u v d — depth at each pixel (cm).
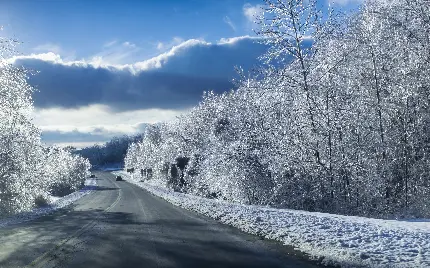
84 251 988
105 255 925
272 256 879
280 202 2139
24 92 2416
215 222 1568
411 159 2055
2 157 2286
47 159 3547
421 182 1980
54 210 2561
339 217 1419
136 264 819
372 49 2053
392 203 1964
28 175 2556
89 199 3675
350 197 1991
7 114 2391
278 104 2272
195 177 3781
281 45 2194
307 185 2094
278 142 2169
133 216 1897
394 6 2212
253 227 1310
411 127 2045
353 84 2139
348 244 913
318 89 2123
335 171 2020
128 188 5897
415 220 1510
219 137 2638
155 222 1602
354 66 2170
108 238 1204
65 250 1013
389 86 2047
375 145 2036
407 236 962
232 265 800
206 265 802
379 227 1116
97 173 15925
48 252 989
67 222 1753
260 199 2295
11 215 2245
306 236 1055
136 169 11925
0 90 2331
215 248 986
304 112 2138
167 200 3141
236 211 1794
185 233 1261
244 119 2353
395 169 2053
